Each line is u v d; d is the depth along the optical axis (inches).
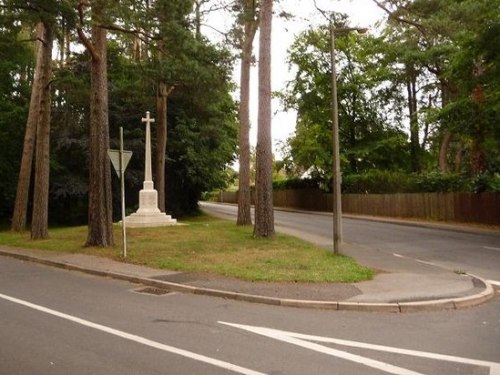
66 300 397.7
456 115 1047.6
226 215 1536.7
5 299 399.2
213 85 883.4
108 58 1384.1
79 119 1378.0
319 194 1914.4
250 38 1015.0
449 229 1082.1
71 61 1235.2
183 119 1403.8
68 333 300.8
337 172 622.2
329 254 625.3
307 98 1788.9
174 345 278.1
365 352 269.0
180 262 558.6
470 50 935.0
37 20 649.6
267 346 278.5
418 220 1321.4
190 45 738.2
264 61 775.7
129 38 1207.6
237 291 421.1
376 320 343.9
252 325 325.1
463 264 603.8
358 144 1798.7
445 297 398.9
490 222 1148.5
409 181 1438.2
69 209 1481.3
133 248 679.7
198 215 1509.6
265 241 744.3
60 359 252.4
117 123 1370.6
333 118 620.7
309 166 1846.7
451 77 1050.7
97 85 701.9
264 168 781.3
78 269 554.3
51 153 1360.7
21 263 617.0
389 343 286.4
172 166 1448.1
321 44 1670.8
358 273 492.4
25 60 1306.6
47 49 849.5
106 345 276.8
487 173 1173.7
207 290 427.5
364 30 618.2
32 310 361.1
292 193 2142.0
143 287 461.1
